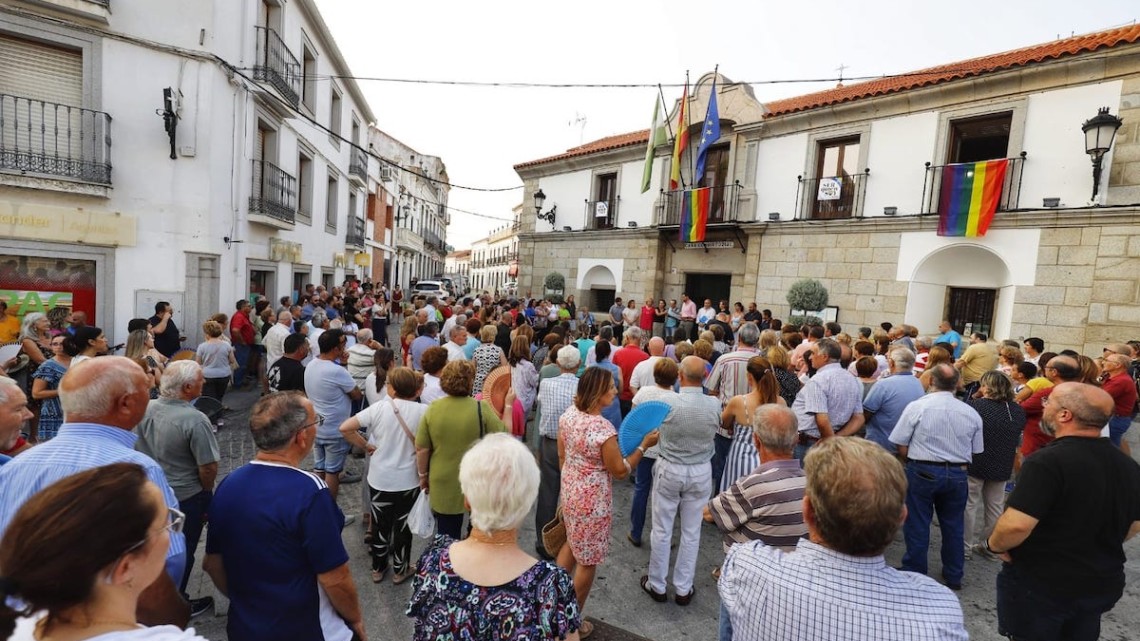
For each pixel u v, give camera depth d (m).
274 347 7.35
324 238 15.83
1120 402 5.09
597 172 17.98
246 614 1.85
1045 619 2.30
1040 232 9.49
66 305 8.20
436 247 48.62
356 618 2.04
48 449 1.82
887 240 11.38
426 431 3.37
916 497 3.67
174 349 7.45
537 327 12.06
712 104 13.85
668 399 3.48
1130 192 8.62
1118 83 8.73
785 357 4.83
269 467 1.97
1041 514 2.27
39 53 7.91
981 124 10.41
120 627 1.04
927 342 8.17
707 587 3.77
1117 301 8.71
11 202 7.59
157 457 2.80
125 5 8.30
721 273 15.27
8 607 0.94
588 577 3.12
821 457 1.50
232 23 9.47
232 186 9.77
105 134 8.21
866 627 1.33
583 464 3.08
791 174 13.12
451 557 1.59
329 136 15.81
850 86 14.68
